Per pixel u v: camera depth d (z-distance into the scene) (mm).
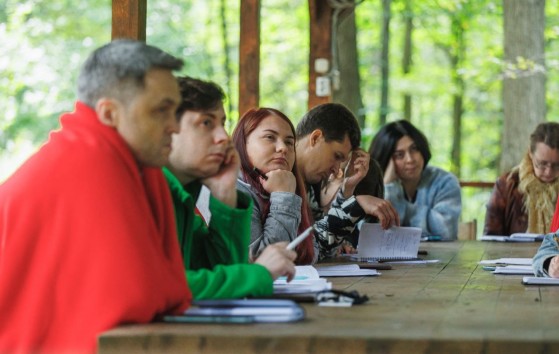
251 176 4305
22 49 19297
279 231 4172
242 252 3492
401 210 6984
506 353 2461
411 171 6969
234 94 20125
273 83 21438
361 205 5125
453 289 3631
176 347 2502
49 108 19500
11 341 2674
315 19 8516
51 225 2676
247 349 2488
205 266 3521
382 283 3854
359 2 8508
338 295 3088
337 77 8562
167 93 2789
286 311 2707
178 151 3322
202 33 20312
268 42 20625
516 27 13383
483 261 4926
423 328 2617
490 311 2977
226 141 3344
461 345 2471
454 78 19984
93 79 2775
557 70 18250
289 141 4398
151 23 20000
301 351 2484
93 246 2643
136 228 2678
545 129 7270
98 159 2703
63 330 2646
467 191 20203
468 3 18016
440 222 6977
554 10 17984
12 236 2691
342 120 5148
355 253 5516
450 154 22016
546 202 7328
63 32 19625
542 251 4051
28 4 19141
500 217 7520
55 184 2689
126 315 2615
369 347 2479
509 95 13500
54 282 2658
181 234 3273
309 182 5195
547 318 2834
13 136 19391
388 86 19781
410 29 20422
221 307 2838
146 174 2873
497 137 22656
